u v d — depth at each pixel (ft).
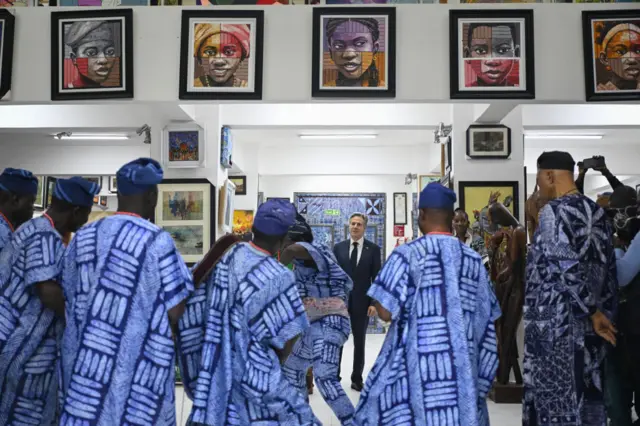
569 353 10.96
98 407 9.14
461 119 24.47
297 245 14.43
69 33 18.25
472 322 10.48
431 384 10.11
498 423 17.93
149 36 18.30
